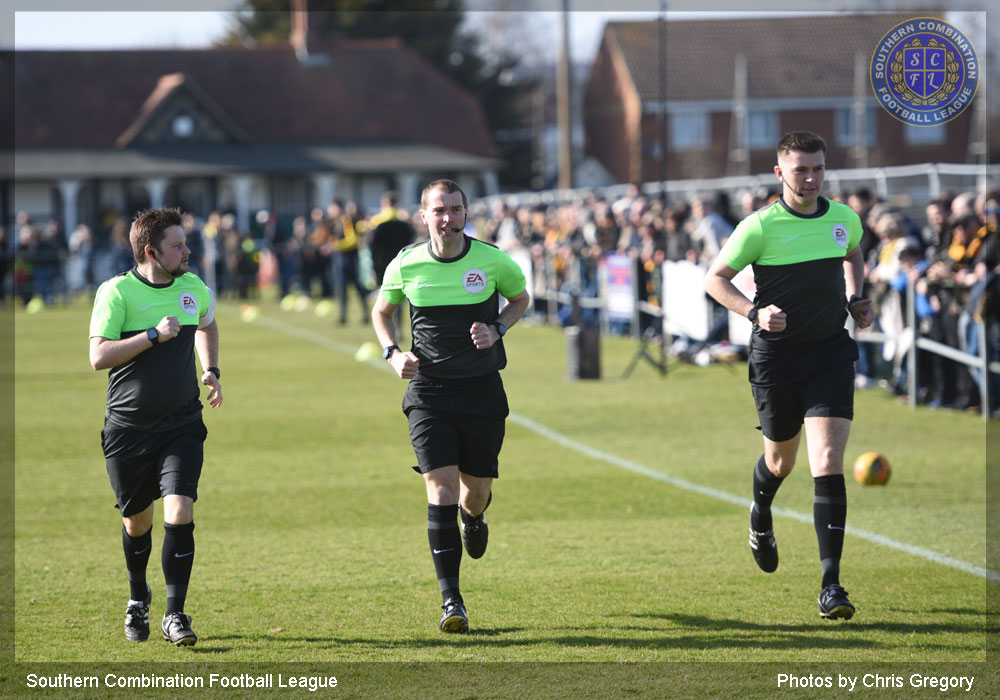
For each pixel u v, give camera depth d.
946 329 18.98
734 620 8.96
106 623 9.23
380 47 92.25
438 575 8.84
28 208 79.62
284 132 86.25
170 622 8.50
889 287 20.33
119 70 87.19
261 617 9.27
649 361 24.33
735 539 11.55
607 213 32.41
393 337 9.19
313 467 15.84
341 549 11.45
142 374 8.59
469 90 98.94
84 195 80.06
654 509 12.95
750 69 80.75
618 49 83.44
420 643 8.56
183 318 8.74
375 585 10.14
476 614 9.27
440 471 8.90
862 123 74.25
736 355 25.67
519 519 12.60
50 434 18.97
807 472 14.91
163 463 8.64
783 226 9.02
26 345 34.22
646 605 9.40
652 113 80.00
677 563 10.70
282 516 12.95
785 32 82.25
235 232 52.59
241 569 10.75
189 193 81.50
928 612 9.05
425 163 83.75
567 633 8.73
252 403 21.94
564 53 58.69
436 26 99.25
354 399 22.28
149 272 8.73
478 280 8.96
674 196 41.84
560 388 22.91
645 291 29.78
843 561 10.63
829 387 8.96
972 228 18.05
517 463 15.77
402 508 13.30
